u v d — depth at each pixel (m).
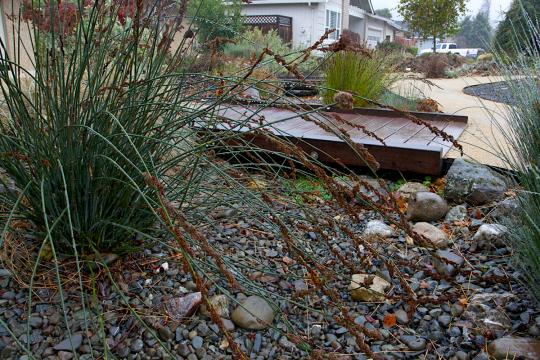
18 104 1.76
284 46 9.54
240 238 2.25
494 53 2.49
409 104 5.67
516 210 2.19
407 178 3.28
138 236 1.99
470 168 2.79
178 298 1.72
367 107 5.36
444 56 13.28
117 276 1.83
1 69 1.72
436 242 2.28
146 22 1.83
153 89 1.88
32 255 1.88
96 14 1.73
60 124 1.71
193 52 2.19
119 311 1.67
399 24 31.12
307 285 1.91
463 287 1.93
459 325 1.71
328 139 3.40
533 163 1.81
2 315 1.61
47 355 1.48
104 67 1.85
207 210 1.99
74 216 1.79
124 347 1.53
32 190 1.77
